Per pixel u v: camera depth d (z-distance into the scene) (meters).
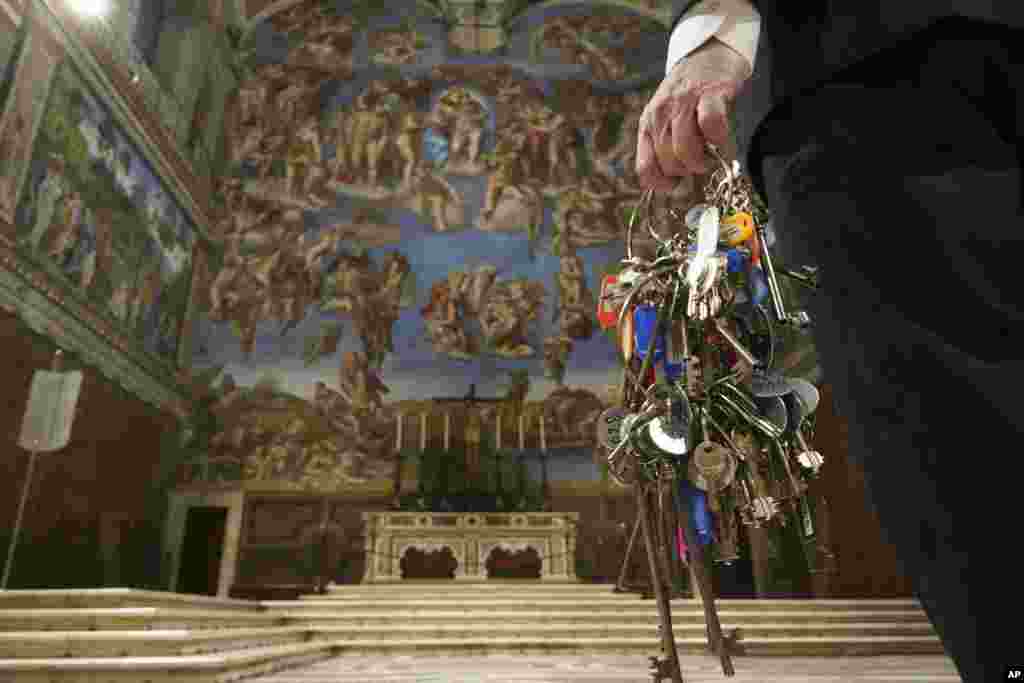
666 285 1.17
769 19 0.69
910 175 0.54
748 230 1.06
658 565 1.24
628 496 14.13
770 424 1.06
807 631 6.53
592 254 16.38
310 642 6.26
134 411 12.24
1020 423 0.43
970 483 0.44
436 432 14.56
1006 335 0.47
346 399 14.76
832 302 0.55
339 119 17.23
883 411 0.49
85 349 10.79
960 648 0.45
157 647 4.01
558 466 14.44
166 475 13.41
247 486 13.89
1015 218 0.50
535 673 3.92
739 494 1.07
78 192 10.66
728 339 1.06
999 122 0.54
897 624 6.65
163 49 13.93
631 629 6.55
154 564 12.84
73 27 10.45
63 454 10.16
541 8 18.56
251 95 17.06
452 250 16.30
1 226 8.96
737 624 6.60
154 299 13.05
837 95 0.60
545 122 17.61
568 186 17.03
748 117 0.68
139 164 12.45
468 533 12.43
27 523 9.41
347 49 17.94
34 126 9.66
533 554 13.57
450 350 15.34
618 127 17.66
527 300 15.91
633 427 1.16
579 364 15.36
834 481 10.19
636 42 18.47
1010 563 0.42
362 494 14.00
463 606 7.66
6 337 9.07
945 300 0.49
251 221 15.91
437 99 17.72
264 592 13.19
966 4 0.55
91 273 10.96
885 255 0.52
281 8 17.64
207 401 14.42
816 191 0.58
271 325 15.16
